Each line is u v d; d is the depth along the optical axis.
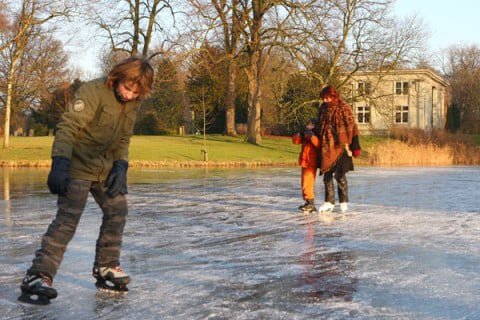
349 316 3.39
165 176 19.19
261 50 36.38
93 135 3.74
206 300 3.74
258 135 40.66
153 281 4.27
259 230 6.83
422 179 16.64
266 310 3.51
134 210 8.84
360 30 34.72
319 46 33.78
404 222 7.53
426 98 58.62
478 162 32.81
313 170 8.66
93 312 3.46
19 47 30.52
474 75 73.19
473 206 9.46
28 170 23.83
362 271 4.62
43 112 58.12
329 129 8.36
